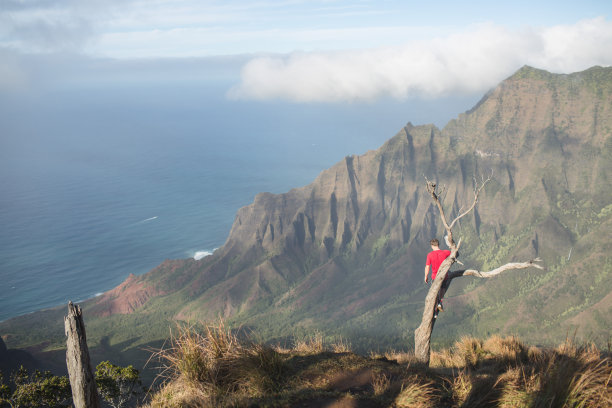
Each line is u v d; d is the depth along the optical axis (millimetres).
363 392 5234
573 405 4660
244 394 5344
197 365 5820
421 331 6828
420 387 5133
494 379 5566
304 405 4855
